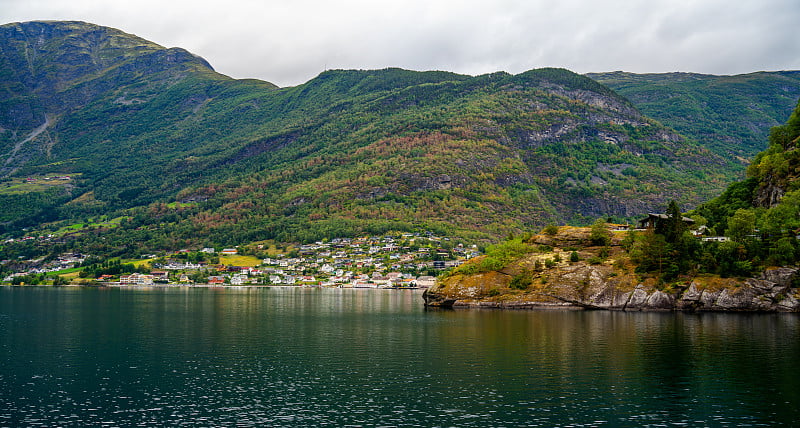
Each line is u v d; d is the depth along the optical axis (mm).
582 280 179625
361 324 149750
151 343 118688
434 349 109188
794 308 155625
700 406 70875
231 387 81375
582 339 117438
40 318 165125
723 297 159750
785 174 185750
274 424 66062
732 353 100688
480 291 190625
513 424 65375
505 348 108938
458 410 70500
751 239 167625
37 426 65625
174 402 74312
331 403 73562
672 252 171625
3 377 87500
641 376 85375
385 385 82062
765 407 70125
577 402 73125
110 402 74500
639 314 161000
